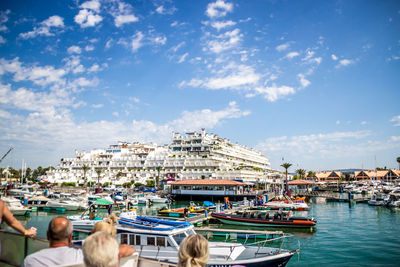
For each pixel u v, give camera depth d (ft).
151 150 443.73
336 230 98.17
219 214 108.47
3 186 227.81
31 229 15.69
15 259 15.57
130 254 12.54
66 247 11.84
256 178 319.68
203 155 343.26
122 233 47.55
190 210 133.69
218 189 221.87
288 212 121.08
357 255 68.23
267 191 265.54
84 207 148.15
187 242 11.15
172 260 43.27
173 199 219.82
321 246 76.48
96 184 343.05
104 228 17.28
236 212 138.72
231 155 382.22
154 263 15.10
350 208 165.58
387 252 70.49
